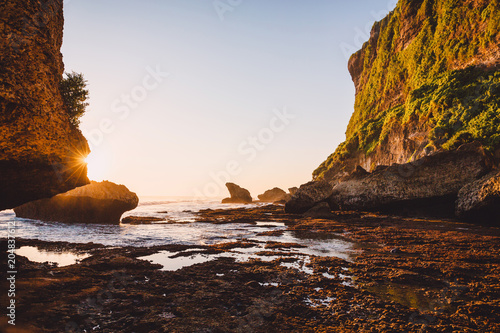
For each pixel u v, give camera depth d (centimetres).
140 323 445
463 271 766
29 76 798
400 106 5688
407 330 434
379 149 5678
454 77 4166
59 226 1761
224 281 676
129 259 869
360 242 1281
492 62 3894
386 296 588
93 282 655
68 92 1024
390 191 2509
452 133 3634
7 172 841
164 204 7400
